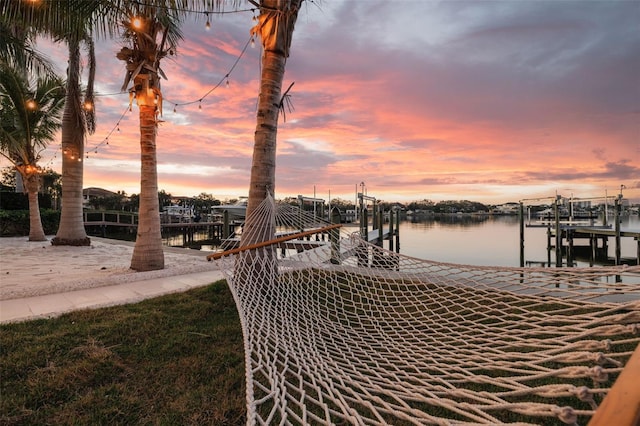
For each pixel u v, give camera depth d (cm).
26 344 263
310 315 292
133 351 260
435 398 140
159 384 218
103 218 1931
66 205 938
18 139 1016
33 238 1066
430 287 351
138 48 547
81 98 916
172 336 287
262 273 369
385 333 255
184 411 189
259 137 406
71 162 934
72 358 245
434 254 1462
